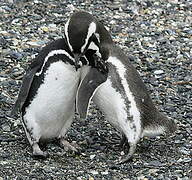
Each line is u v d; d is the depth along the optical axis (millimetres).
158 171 17906
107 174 17578
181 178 17547
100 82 17672
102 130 20922
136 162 18453
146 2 33938
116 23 31281
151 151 19453
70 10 32281
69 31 16906
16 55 26359
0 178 16969
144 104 18469
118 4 33562
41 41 28172
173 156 19172
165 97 23922
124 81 17969
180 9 33531
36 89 17953
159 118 19109
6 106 22047
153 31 30625
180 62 27453
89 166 18109
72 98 18188
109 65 17906
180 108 23031
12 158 18359
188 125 21625
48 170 17562
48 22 30500
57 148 19344
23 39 28234
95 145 19766
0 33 28656
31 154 18766
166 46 29016
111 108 18156
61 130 19203
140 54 27953
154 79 25594
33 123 18328
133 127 18234
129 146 18656
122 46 28703
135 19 31906
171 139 20500
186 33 30656
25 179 16984
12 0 32625
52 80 17672
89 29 16969
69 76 17641
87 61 17672
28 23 30172
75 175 17391
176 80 25594
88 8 32844
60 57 17500
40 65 17859
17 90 23391
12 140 19734
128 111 18031
